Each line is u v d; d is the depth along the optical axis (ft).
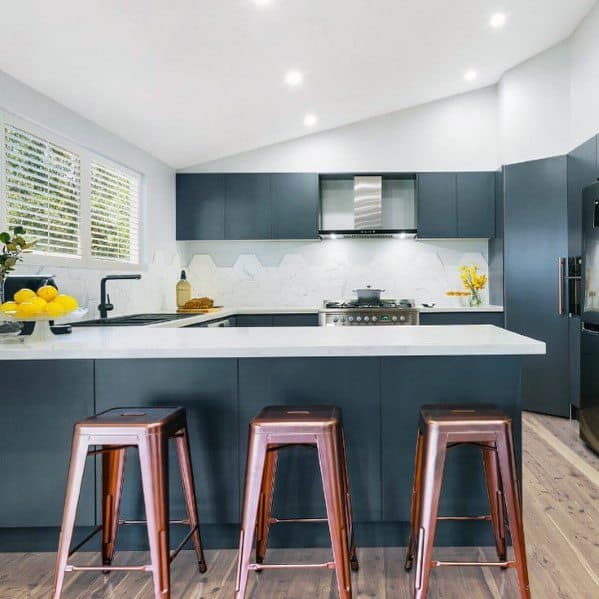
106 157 12.05
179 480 6.68
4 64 8.21
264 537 6.32
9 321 7.23
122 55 8.79
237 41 9.37
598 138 11.56
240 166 16.57
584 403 11.19
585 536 7.17
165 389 6.63
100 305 10.38
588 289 10.89
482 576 6.21
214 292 17.28
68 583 6.19
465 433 5.27
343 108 14.85
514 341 6.17
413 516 6.23
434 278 16.99
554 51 14.35
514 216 14.43
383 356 6.61
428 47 12.00
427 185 16.05
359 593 5.87
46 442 6.57
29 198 9.21
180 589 5.99
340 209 17.20
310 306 17.21
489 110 16.37
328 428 5.23
